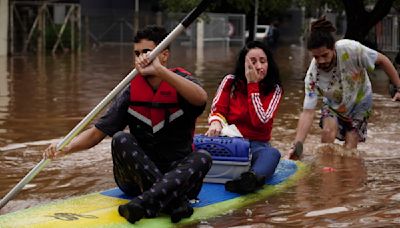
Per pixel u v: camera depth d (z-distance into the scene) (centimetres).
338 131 1034
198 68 2731
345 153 1005
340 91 973
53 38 3941
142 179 666
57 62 3020
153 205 644
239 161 772
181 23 665
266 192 771
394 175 870
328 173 878
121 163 676
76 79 2214
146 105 684
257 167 782
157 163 694
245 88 844
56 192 800
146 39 682
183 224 650
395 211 695
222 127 833
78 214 653
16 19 3800
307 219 670
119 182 707
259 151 809
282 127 1273
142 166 661
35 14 3959
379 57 948
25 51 3731
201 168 667
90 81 2152
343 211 697
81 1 5222
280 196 758
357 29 2384
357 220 664
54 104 1579
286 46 5094
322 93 980
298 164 910
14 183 845
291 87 2014
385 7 2353
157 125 683
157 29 689
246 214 687
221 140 781
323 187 801
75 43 4169
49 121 1331
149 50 680
